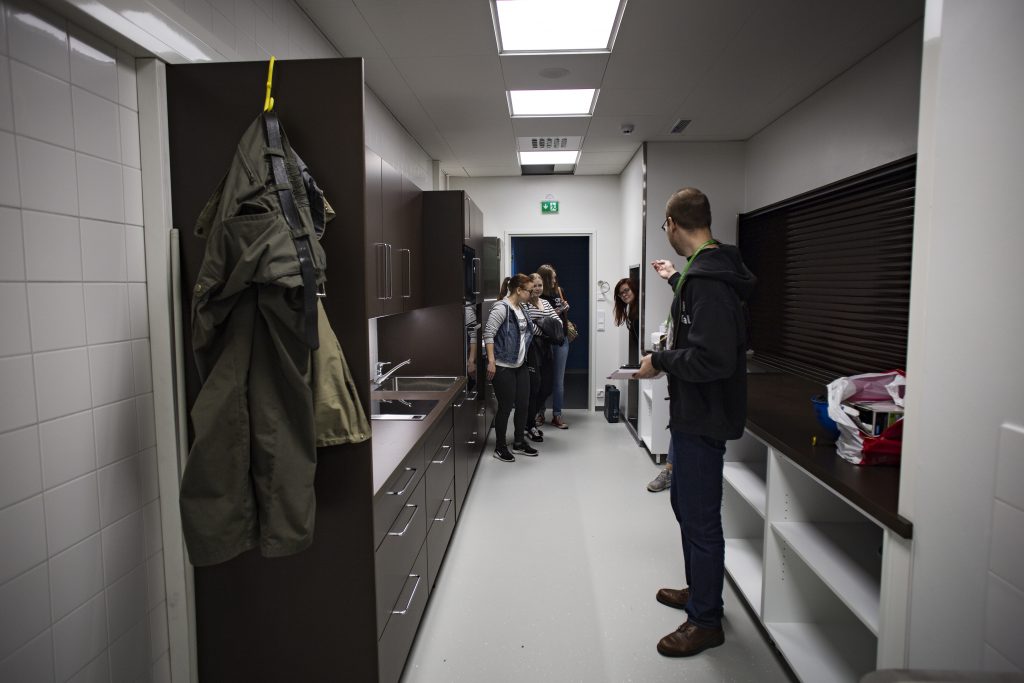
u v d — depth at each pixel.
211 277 1.31
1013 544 1.10
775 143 4.04
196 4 1.66
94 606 1.33
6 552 1.10
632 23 2.58
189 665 1.63
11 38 1.09
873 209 2.81
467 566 2.78
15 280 1.11
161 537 1.57
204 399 1.33
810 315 3.50
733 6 2.43
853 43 2.78
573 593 2.53
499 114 3.93
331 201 1.57
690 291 1.94
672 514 3.42
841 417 1.79
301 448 1.39
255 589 1.64
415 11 2.47
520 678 1.97
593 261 6.21
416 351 3.90
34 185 1.15
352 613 1.63
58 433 1.22
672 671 2.00
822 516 2.10
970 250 1.19
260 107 1.54
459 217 3.82
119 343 1.40
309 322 1.33
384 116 3.74
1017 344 1.10
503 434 4.48
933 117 1.27
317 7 2.43
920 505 1.32
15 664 1.12
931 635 1.30
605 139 4.59
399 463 1.85
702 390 1.95
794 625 2.08
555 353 5.57
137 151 1.47
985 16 1.15
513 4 2.44
